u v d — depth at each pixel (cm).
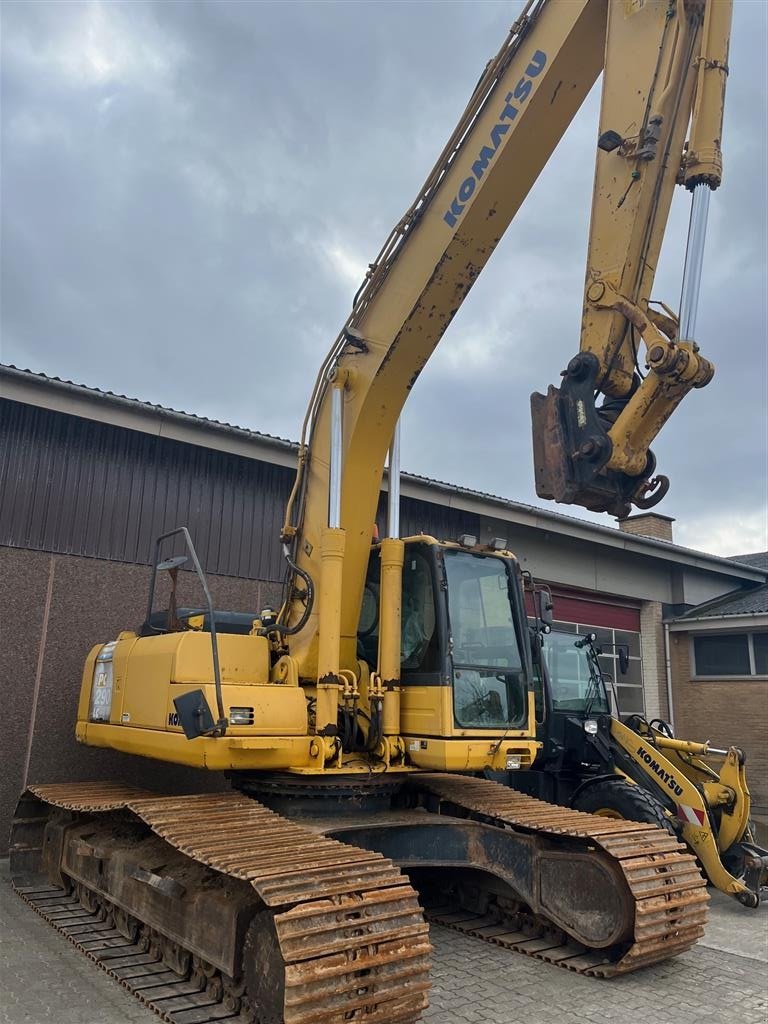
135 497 945
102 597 900
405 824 562
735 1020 448
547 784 865
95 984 480
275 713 546
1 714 828
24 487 870
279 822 495
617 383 462
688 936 526
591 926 529
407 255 574
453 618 602
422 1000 394
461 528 1306
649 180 468
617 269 469
